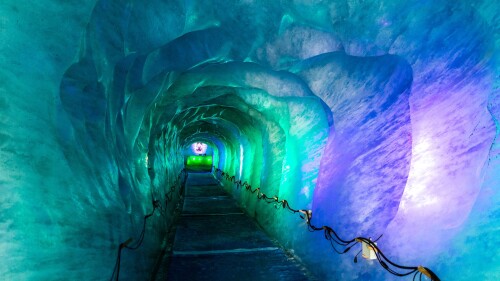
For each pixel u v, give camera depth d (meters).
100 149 3.42
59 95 2.62
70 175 2.61
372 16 3.62
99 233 2.95
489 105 2.92
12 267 1.87
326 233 5.67
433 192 3.51
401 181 4.21
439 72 3.57
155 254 6.34
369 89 4.92
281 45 4.86
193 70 6.54
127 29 3.57
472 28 3.08
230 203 16.39
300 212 7.09
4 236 1.85
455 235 3.08
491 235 2.70
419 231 3.57
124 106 4.84
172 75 6.06
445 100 3.51
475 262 2.79
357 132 5.35
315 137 7.35
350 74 5.02
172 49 5.16
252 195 13.09
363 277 4.46
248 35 4.75
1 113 2.01
